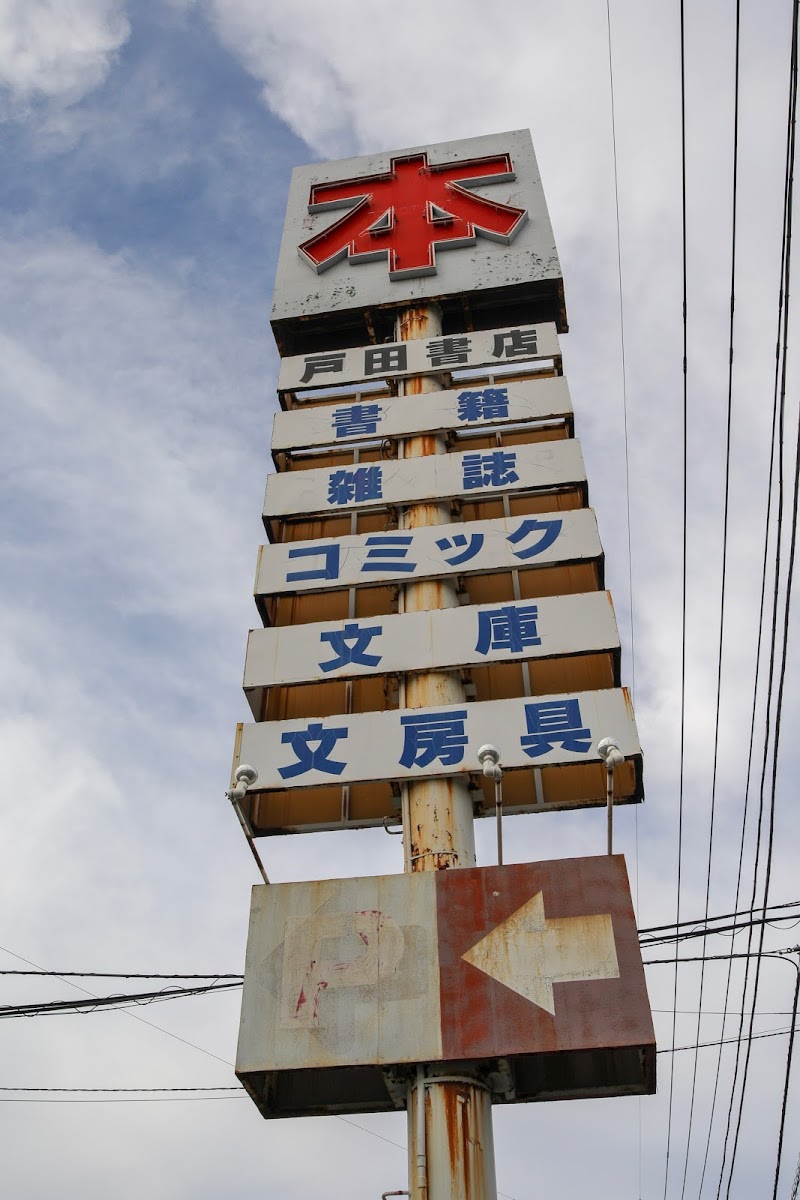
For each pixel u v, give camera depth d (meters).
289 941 11.59
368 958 11.36
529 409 16.88
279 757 13.11
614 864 11.69
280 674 13.91
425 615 14.24
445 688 13.70
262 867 12.32
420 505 15.91
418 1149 10.44
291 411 17.61
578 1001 10.77
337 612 15.26
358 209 21.27
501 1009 10.82
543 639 13.79
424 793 12.89
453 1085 10.71
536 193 21.05
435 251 20.09
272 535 16.14
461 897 11.65
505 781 13.30
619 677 13.90
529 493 15.95
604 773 13.23
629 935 11.14
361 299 19.47
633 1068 11.40
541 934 11.26
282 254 20.97
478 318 19.77
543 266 19.38
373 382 17.88
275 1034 10.95
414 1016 10.91
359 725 13.26
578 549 14.80
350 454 17.27
